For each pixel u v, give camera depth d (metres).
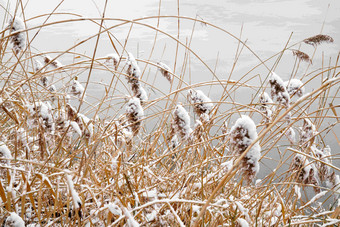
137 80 2.67
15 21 2.54
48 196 2.76
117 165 2.61
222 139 3.13
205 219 2.65
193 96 2.76
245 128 2.24
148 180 2.82
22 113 2.96
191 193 2.71
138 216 2.57
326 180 2.97
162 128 3.00
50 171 2.68
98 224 2.74
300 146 2.85
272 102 2.96
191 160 2.87
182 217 2.65
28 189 2.47
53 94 2.92
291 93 2.82
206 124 2.80
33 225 2.64
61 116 2.70
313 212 2.93
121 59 2.83
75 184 2.52
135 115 2.61
